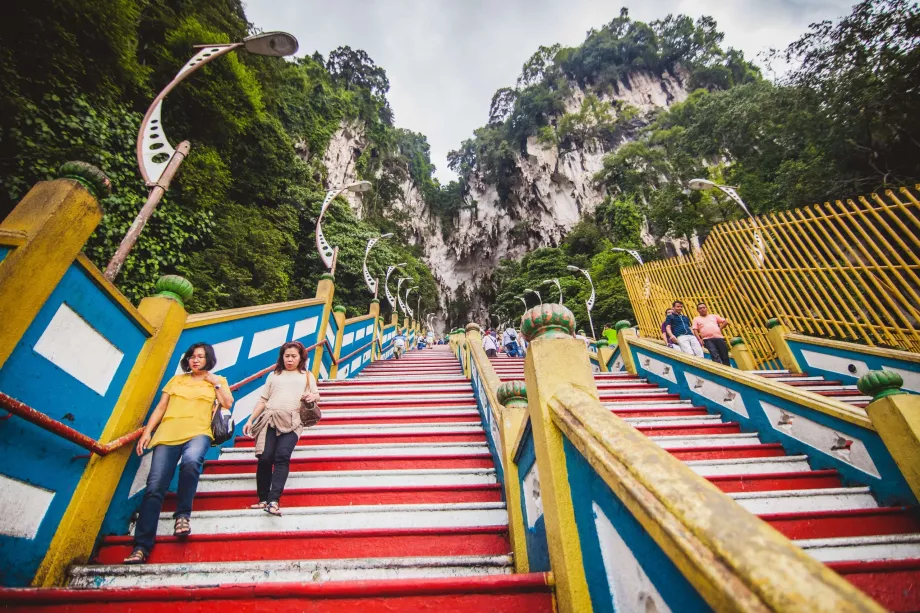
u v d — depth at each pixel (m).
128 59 8.77
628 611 1.06
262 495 2.67
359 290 23.34
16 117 6.21
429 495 2.83
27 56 6.64
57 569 2.09
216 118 13.13
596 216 46.41
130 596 1.68
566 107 62.47
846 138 11.96
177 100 12.04
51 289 2.12
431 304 41.25
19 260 1.95
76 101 7.23
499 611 1.54
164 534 2.59
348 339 9.23
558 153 57.22
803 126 13.80
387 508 2.67
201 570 2.11
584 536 1.37
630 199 41.59
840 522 2.38
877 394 2.67
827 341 5.69
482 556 2.14
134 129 8.27
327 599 1.64
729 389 4.22
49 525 2.11
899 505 2.46
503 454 2.54
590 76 68.06
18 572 1.92
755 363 7.22
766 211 15.11
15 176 6.11
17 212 2.10
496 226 60.81
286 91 30.20
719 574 0.65
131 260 7.71
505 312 46.59
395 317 18.00
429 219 63.75
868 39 11.30
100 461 2.45
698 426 3.99
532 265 44.81
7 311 1.89
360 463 3.30
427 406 4.81
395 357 13.43
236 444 3.96
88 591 1.70
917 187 5.57
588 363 1.76
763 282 7.42
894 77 10.61
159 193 3.51
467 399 4.95
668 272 9.55
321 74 40.62
